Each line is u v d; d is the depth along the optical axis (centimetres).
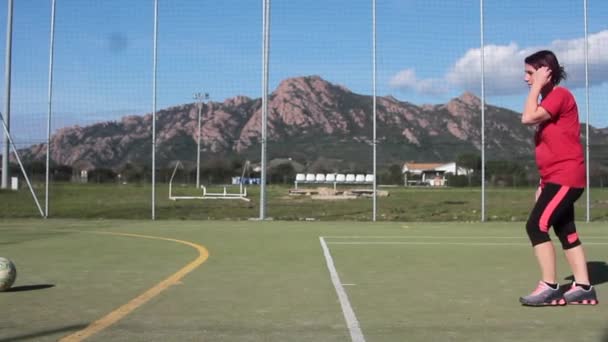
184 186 5219
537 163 597
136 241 1209
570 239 596
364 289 673
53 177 4425
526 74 589
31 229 1516
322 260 923
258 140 2528
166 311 557
